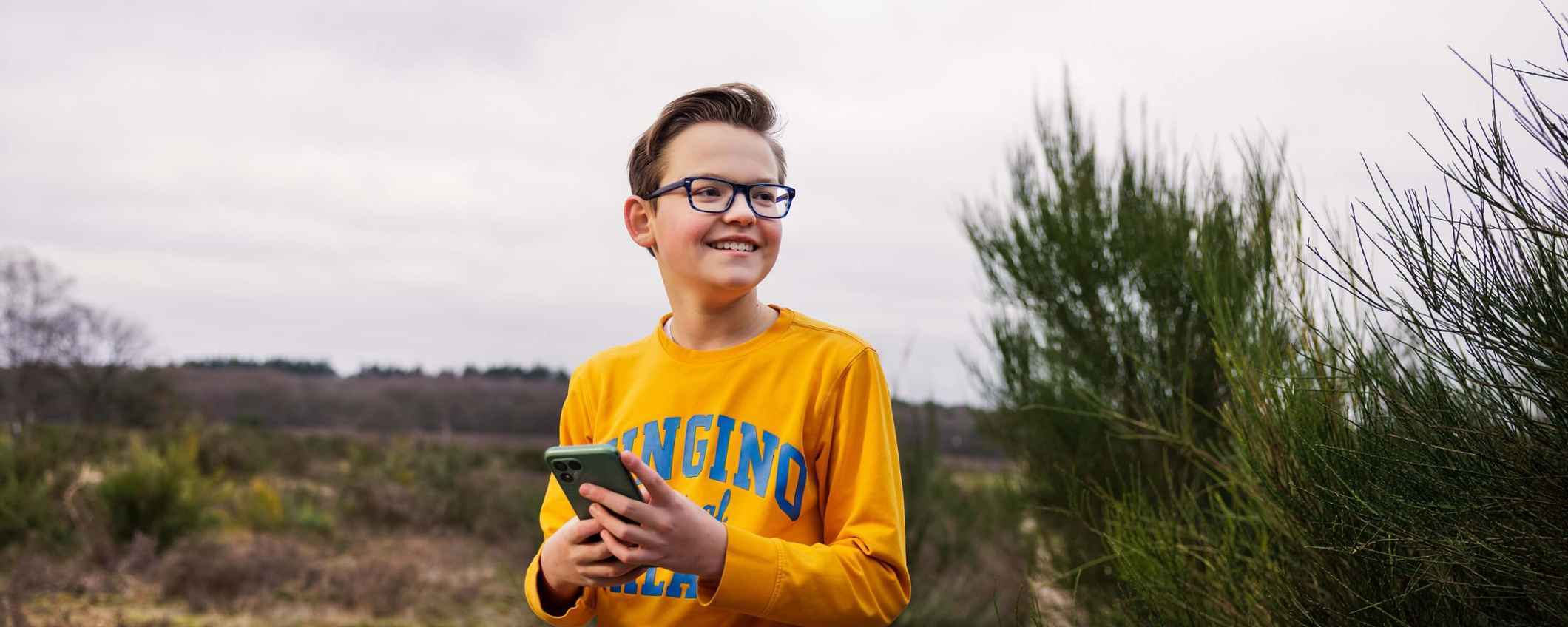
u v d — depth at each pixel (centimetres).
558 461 114
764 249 137
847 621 123
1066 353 369
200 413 2384
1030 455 383
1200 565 222
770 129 143
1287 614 175
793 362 139
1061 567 329
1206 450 314
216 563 839
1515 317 137
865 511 131
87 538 913
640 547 114
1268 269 223
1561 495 135
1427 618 165
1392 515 158
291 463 1930
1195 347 335
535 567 137
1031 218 388
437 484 1566
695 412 139
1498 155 136
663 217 138
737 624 132
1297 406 181
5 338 2750
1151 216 355
